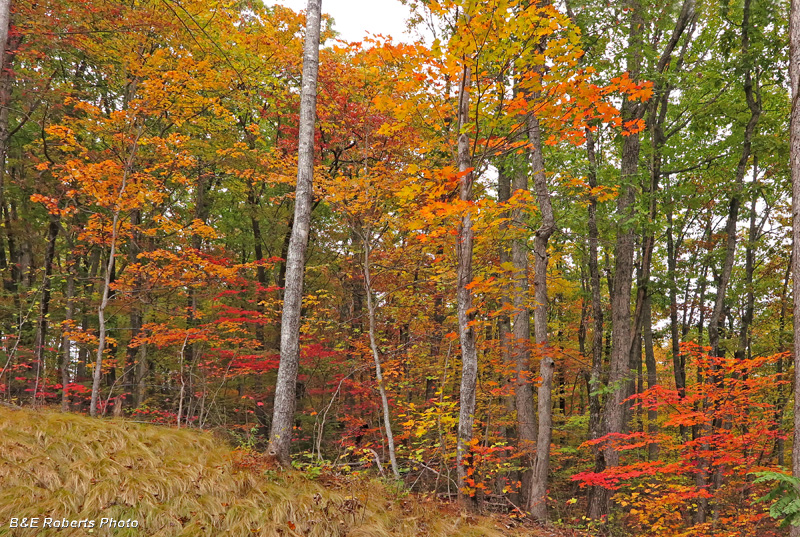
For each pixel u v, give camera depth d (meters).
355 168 12.39
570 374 17.73
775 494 4.71
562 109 5.40
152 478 5.04
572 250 12.56
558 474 14.32
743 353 14.35
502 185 12.80
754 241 15.03
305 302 10.90
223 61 10.83
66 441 5.21
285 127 11.98
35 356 11.72
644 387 14.97
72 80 11.17
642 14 10.21
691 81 11.36
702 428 10.41
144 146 11.28
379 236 10.77
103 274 16.52
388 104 5.88
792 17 5.22
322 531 5.24
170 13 10.03
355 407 12.49
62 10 8.64
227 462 5.84
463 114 6.21
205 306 13.24
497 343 10.82
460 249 6.54
